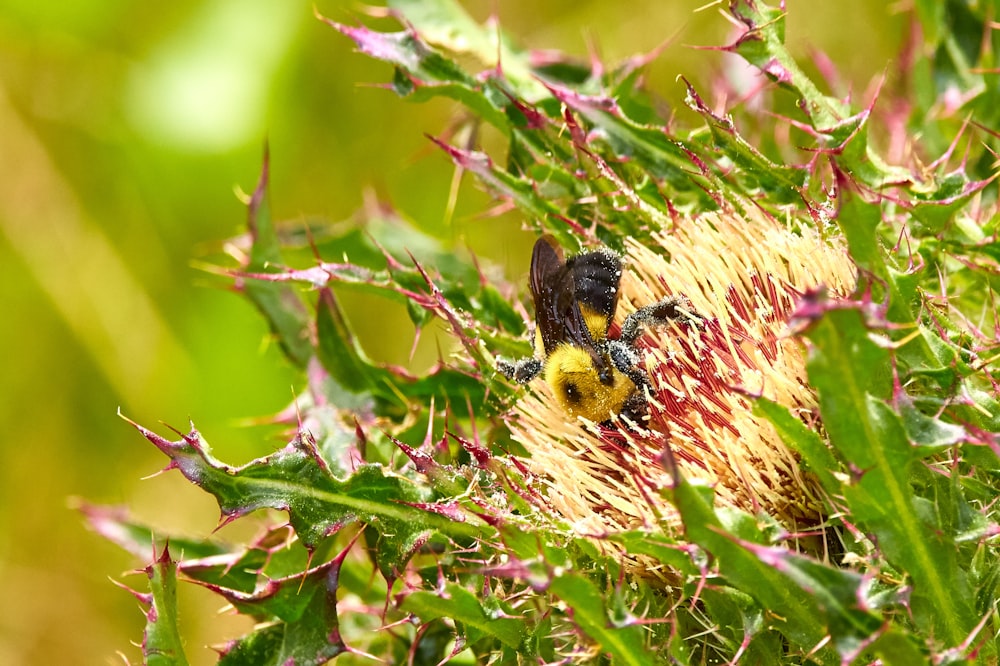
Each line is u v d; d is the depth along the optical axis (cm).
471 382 592
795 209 525
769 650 437
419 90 583
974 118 627
